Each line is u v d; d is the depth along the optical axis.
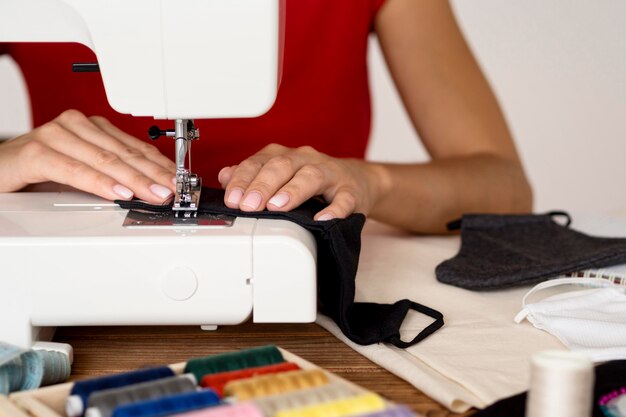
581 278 1.26
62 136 1.34
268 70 1.12
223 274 1.06
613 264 1.32
